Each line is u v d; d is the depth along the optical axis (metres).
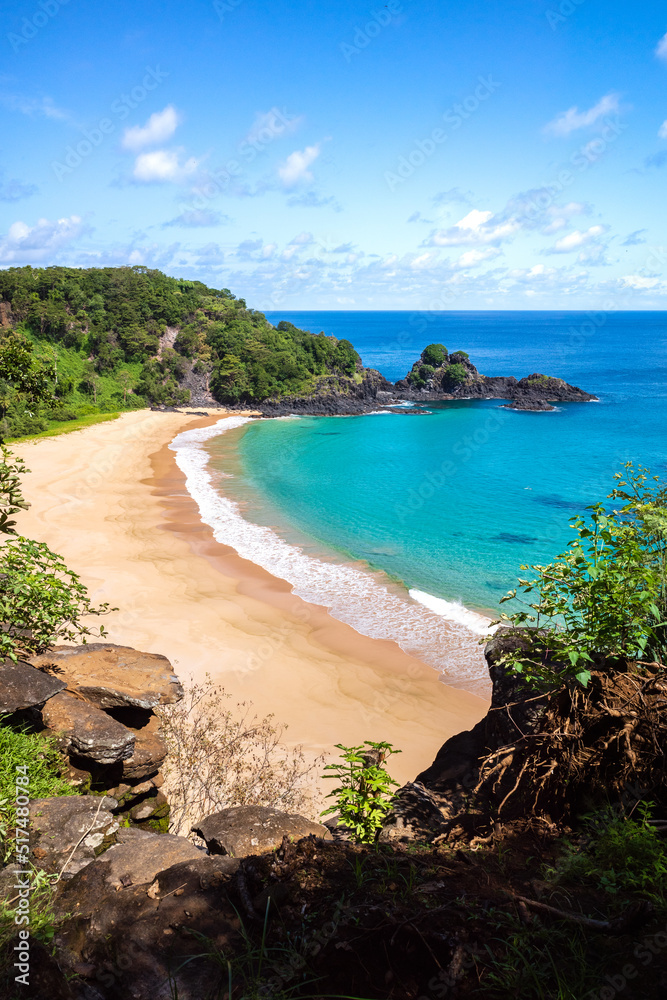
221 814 6.44
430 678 21.94
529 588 5.52
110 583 29.23
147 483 53.84
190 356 122.12
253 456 71.38
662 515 5.27
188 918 4.11
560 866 4.04
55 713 8.93
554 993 2.98
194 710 17.44
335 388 119.94
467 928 3.46
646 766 4.49
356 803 5.57
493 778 5.70
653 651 4.99
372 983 3.26
